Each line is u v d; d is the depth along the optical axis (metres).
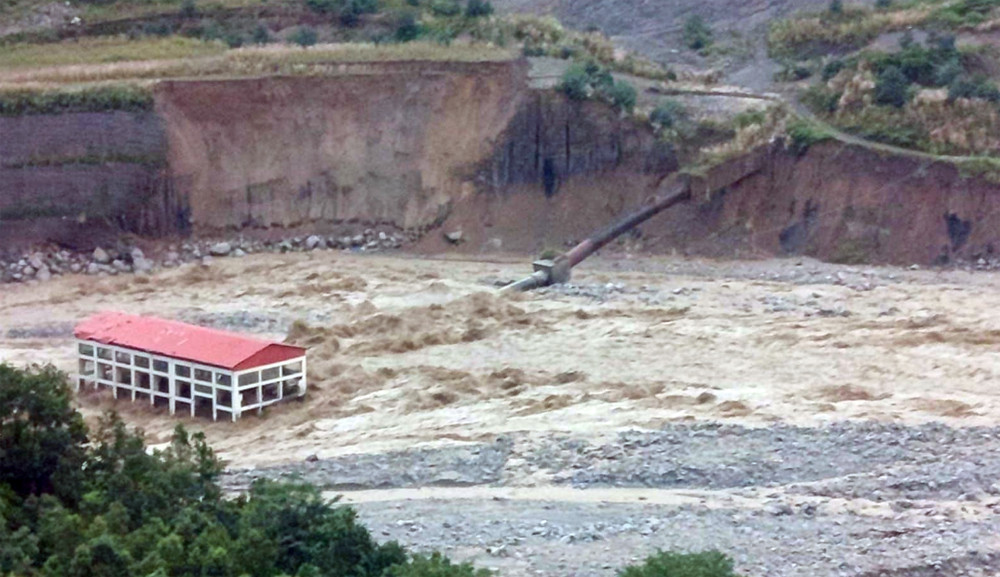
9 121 68.50
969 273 64.19
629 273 65.19
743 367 47.12
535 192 72.56
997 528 29.97
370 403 44.47
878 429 37.69
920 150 69.12
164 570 20.84
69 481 26.09
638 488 34.47
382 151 73.19
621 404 42.31
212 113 71.75
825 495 33.22
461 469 36.06
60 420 26.86
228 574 22.34
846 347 49.72
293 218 72.12
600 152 72.12
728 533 30.09
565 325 54.31
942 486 33.19
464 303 56.69
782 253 67.94
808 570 27.48
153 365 45.25
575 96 72.62
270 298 60.53
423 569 22.72
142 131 70.31
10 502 25.14
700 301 58.62
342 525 24.31
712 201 69.38
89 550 21.59
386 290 61.38
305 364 45.94
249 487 33.38
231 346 44.41
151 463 27.06
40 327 56.28
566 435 38.53
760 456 36.00
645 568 23.69
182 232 70.56
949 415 39.69
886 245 66.56
